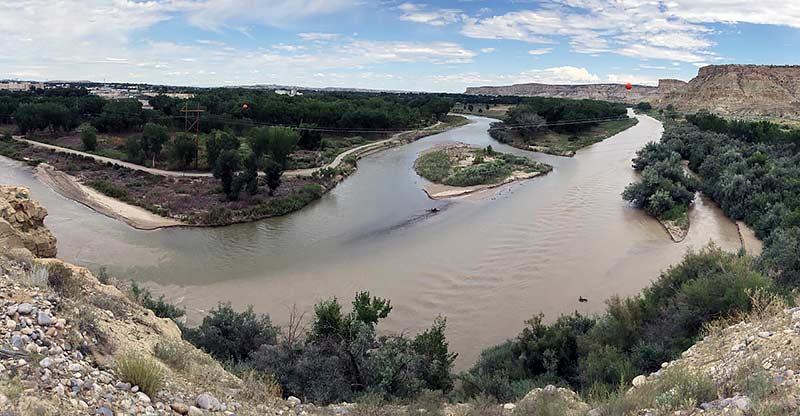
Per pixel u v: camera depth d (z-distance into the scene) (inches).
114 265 1248.8
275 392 422.0
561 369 676.7
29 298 336.8
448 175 2532.0
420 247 1454.2
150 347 389.4
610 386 523.8
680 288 732.7
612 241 1493.6
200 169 2495.1
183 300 1058.7
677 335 606.9
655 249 1423.5
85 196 1873.8
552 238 1521.9
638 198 1871.3
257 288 1136.2
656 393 350.3
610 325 691.4
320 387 499.8
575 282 1179.3
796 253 948.0
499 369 706.8
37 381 254.4
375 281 1189.1
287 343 604.7
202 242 1467.8
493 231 1603.1
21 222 624.7
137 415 273.0
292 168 2564.0
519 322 979.9
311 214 1845.5
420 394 492.7
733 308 571.5
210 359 444.8
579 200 2015.3
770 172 1850.4
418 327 954.7
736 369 342.6
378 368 548.4
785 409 264.4
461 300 1082.7
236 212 1723.7
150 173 2314.2
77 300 390.9
